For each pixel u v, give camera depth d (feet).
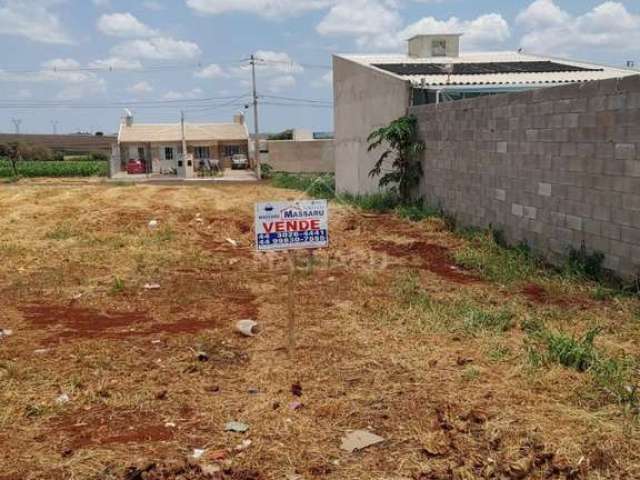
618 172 23.84
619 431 12.24
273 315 21.17
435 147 43.21
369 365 16.26
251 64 131.95
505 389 14.39
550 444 11.75
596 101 24.93
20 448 12.14
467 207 38.29
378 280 25.98
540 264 28.22
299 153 151.23
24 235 37.60
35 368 16.31
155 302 23.41
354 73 64.90
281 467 11.46
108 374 15.97
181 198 56.75
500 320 19.63
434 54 71.92
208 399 14.42
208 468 11.33
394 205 48.85
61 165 158.92
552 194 28.58
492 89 47.06
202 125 174.09
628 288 22.94
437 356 16.75
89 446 12.21
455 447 11.91
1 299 23.94
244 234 40.78
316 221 17.04
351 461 11.66
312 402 14.12
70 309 22.58
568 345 16.11
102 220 42.83
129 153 164.45
